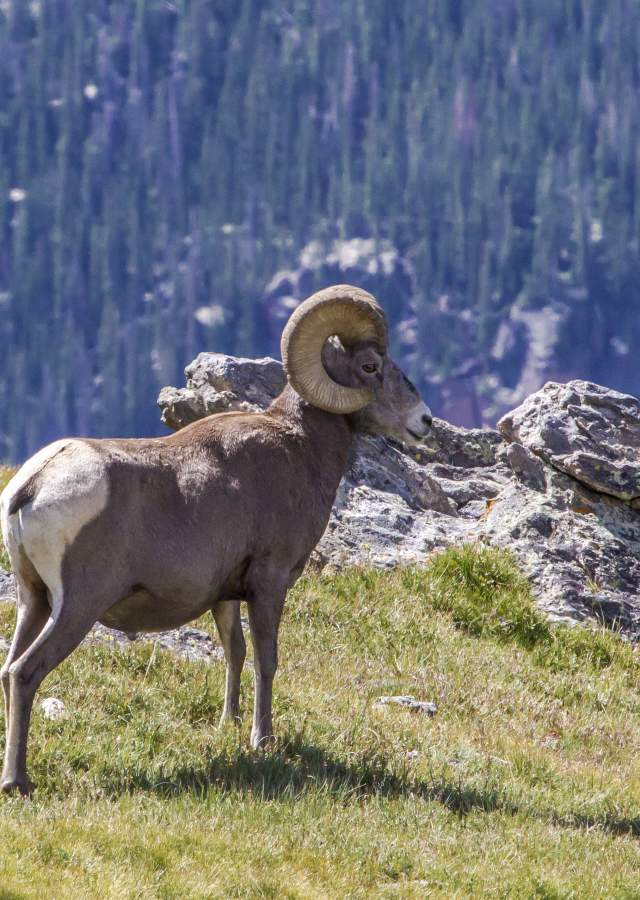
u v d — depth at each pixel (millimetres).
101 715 32156
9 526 27828
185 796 27875
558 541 56281
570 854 28656
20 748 27047
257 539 31266
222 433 31594
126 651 37281
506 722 41188
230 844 25875
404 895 25188
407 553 54188
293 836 26781
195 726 33562
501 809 31172
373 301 33250
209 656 39781
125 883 23578
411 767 32750
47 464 28016
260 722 31594
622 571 55688
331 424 33688
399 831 28188
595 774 36719
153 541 28797
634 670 50156
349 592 49000
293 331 32406
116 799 27797
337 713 36625
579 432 61500
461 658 45844
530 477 61031
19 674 26953
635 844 30484
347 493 57688
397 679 42656
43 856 24219
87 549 27641
